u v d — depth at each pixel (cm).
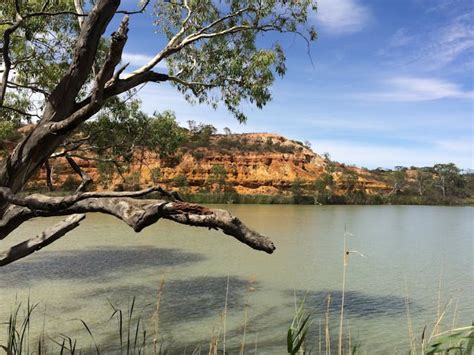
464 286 1633
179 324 1088
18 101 1160
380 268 1994
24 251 419
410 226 4544
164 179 7694
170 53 757
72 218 442
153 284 1549
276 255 2294
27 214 393
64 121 423
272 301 1340
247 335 1016
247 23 948
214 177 8250
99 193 320
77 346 912
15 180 440
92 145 1176
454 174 11894
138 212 304
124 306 1248
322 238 3153
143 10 631
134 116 1170
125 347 903
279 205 8044
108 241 2783
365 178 11038
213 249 2473
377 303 1345
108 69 389
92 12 460
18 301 1280
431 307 1307
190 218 294
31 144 438
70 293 1393
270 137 11406
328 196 9119
